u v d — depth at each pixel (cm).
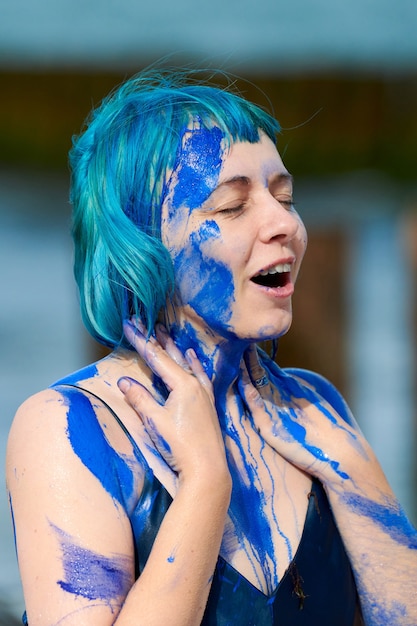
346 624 308
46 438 279
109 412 288
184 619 267
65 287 2275
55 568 269
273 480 312
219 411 316
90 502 273
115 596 270
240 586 289
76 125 2334
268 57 2170
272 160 306
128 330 301
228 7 2389
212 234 295
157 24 2248
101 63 2220
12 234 2819
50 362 1582
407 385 1326
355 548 314
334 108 2380
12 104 2283
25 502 276
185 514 274
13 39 2236
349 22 2348
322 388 351
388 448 1061
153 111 301
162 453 284
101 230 302
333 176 2625
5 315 1984
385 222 2562
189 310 305
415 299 1270
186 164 297
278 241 298
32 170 2598
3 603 612
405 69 2319
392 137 2522
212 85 336
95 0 2292
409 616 311
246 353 323
